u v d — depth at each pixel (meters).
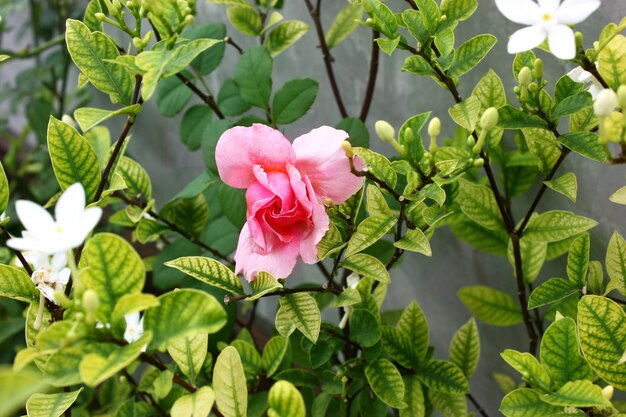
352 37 0.66
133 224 0.64
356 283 0.54
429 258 0.69
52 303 0.49
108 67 0.51
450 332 0.71
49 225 0.40
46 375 0.40
